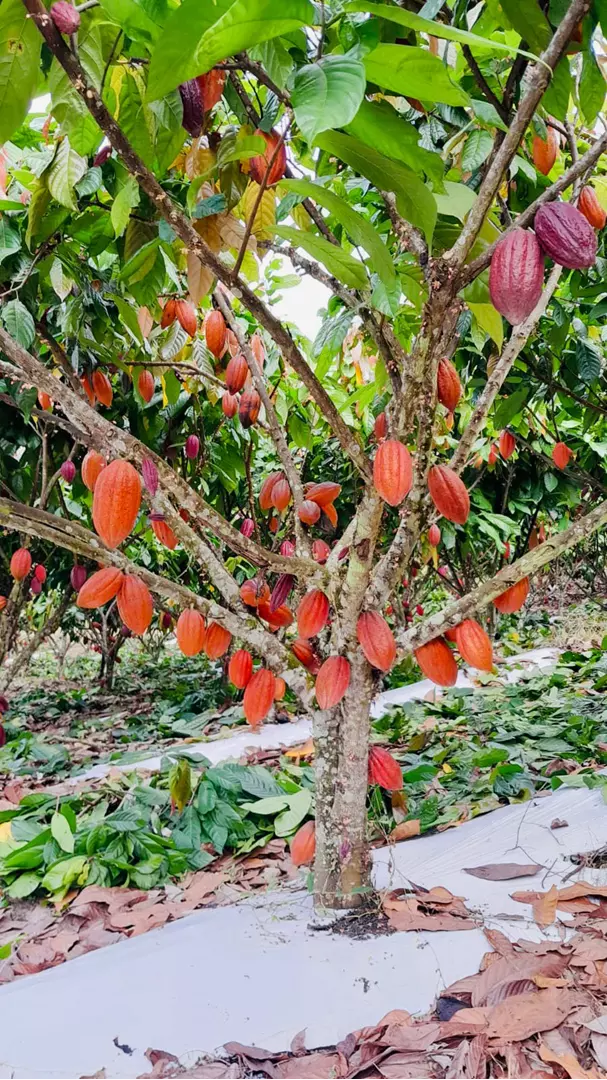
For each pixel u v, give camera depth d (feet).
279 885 8.41
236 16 2.80
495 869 7.62
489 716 15.67
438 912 6.84
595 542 32.09
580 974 5.62
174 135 5.64
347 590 6.39
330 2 3.90
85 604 5.87
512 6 4.42
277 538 9.83
